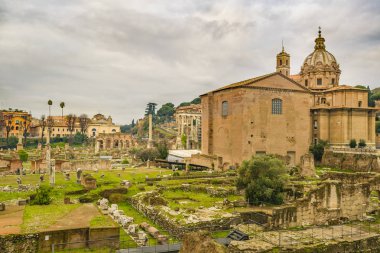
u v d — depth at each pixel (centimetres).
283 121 8094
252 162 4628
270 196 4309
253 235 3078
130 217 3512
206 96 9012
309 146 8788
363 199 4122
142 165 8144
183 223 3256
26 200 3781
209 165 7956
